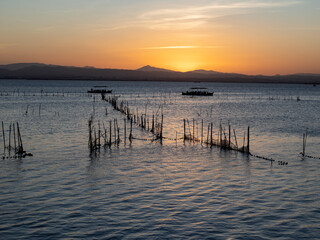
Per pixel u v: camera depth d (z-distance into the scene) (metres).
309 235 19.92
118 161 36.75
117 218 21.86
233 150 42.81
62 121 71.38
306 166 35.28
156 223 21.20
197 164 35.78
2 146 43.72
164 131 59.44
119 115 86.00
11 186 27.75
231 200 25.09
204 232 20.12
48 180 29.48
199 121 76.56
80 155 39.25
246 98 185.62
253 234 19.94
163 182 29.27
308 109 112.38
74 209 23.16
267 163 36.34
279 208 23.72
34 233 19.80
